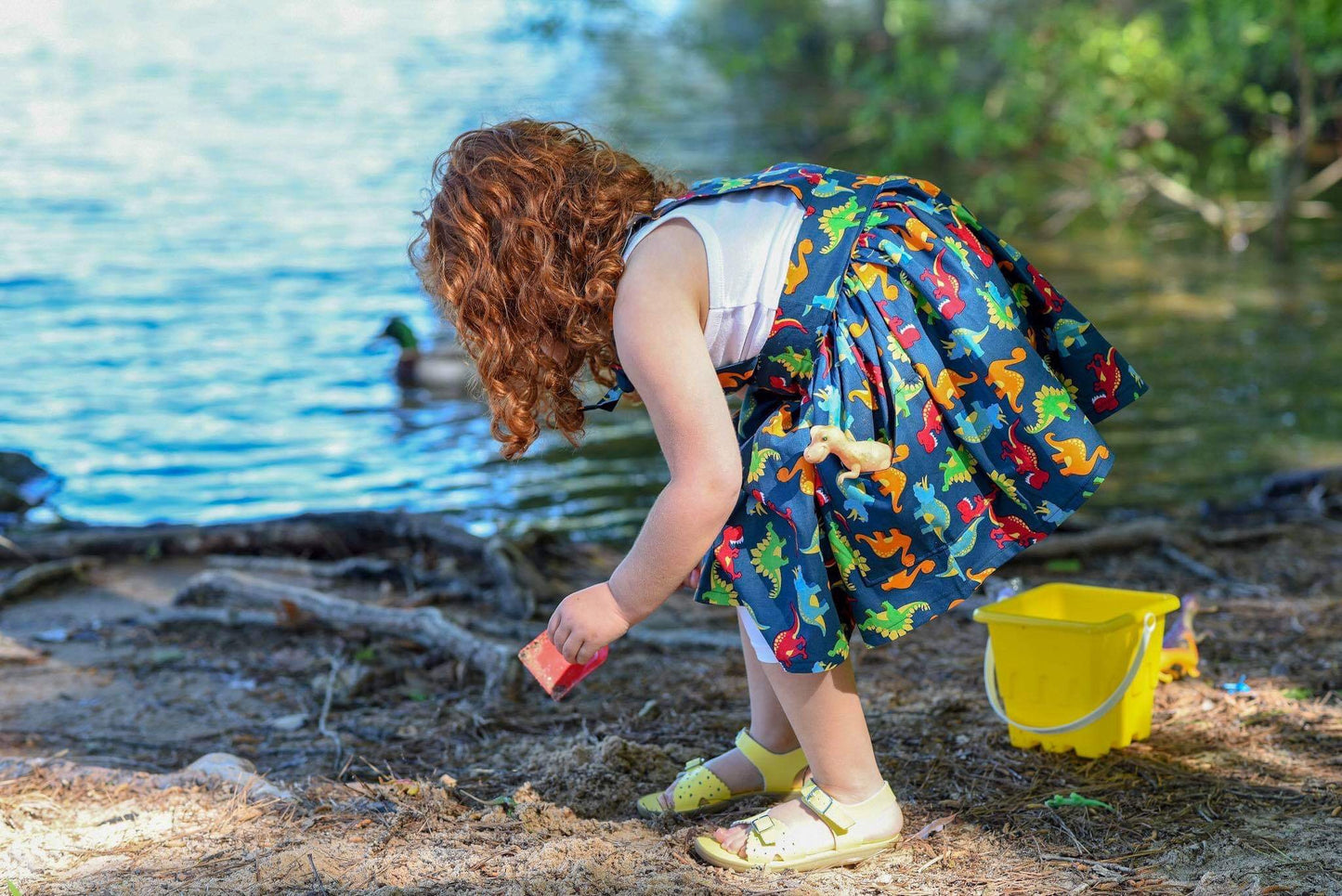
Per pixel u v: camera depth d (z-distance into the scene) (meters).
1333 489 5.27
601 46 25.02
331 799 2.72
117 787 2.82
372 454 6.27
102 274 9.26
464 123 16.17
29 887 2.35
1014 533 2.26
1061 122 10.88
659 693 3.42
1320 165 13.95
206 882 2.33
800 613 2.18
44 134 15.13
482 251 2.13
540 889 2.22
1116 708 2.80
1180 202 12.46
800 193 2.17
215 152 14.17
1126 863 2.34
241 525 4.82
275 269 9.52
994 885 2.27
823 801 2.35
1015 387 2.18
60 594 4.41
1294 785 2.64
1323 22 10.51
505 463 6.19
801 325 2.13
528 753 2.99
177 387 7.09
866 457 2.09
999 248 2.29
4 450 5.97
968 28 14.77
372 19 31.02
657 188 2.28
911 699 3.27
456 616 4.08
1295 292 9.08
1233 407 6.70
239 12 32.25
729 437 2.05
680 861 2.37
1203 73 10.79
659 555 2.07
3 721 3.30
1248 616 3.84
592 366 2.25
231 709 3.39
